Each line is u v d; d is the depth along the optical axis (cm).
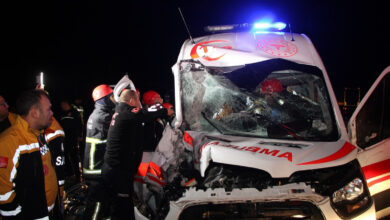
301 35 379
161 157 289
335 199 238
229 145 273
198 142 288
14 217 203
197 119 334
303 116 313
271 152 256
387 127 287
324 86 319
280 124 311
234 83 338
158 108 336
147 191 271
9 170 199
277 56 344
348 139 285
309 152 259
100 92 385
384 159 280
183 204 240
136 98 346
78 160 595
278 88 330
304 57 343
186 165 283
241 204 242
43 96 220
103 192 362
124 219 332
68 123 592
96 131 376
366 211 238
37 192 213
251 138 300
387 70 269
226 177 257
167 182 265
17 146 204
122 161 331
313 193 233
